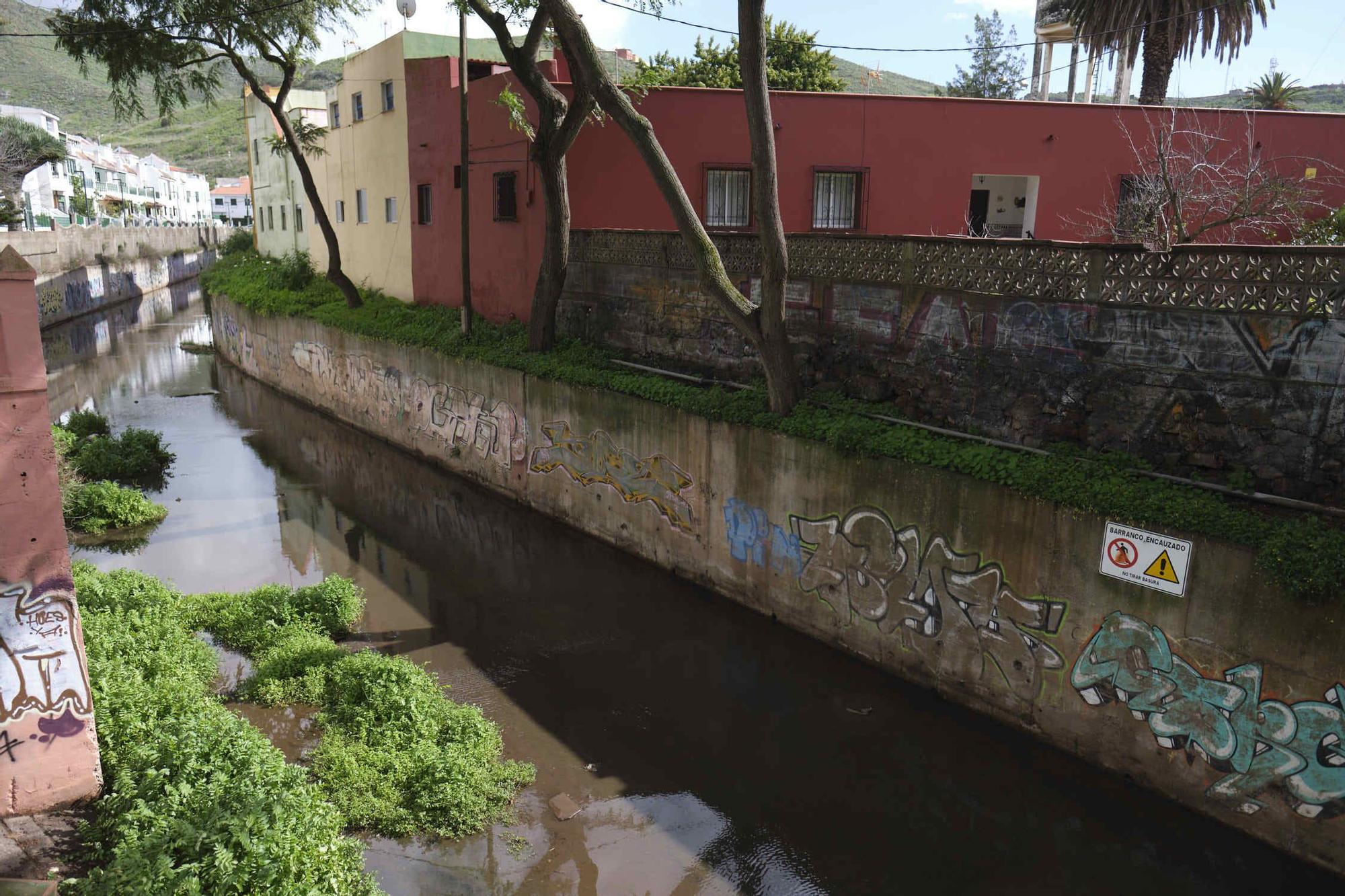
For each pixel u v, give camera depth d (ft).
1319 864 24.76
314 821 23.61
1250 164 59.57
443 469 69.56
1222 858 26.32
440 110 75.51
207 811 22.79
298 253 111.14
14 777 24.38
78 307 151.53
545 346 59.31
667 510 47.80
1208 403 28.45
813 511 39.11
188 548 53.83
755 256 44.80
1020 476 30.96
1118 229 62.85
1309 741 24.63
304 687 35.73
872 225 62.85
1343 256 25.17
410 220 83.92
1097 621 29.32
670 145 60.23
